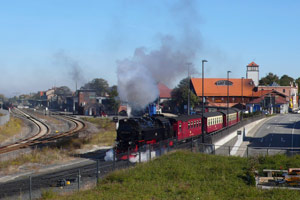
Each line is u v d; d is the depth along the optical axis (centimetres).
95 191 1847
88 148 3819
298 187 1927
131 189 1859
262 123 8994
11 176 2455
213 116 5153
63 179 2192
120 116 9344
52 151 3388
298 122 9144
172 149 3228
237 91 12488
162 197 1706
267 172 2212
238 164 2516
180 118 3972
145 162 2562
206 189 1877
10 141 4369
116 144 3209
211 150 3819
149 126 3269
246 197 1717
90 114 10238
